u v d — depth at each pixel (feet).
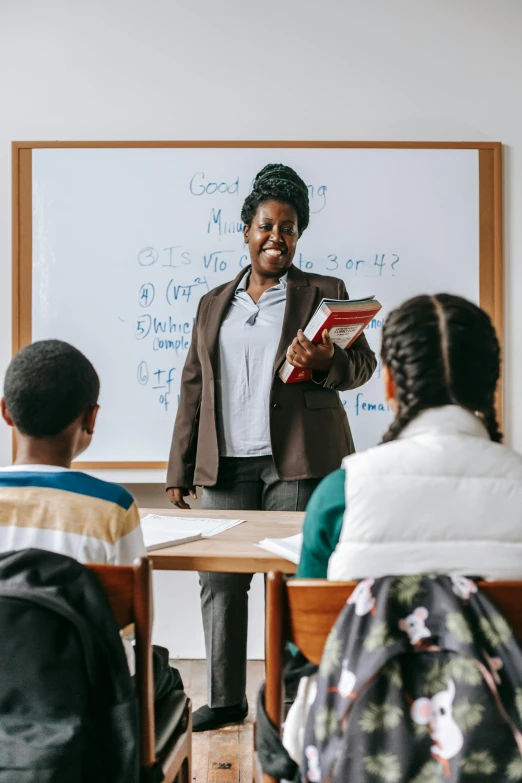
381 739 2.54
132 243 8.20
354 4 8.23
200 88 8.21
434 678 2.57
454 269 8.23
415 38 8.24
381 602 2.62
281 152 8.18
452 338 2.94
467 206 8.20
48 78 8.21
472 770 2.50
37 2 8.21
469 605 2.62
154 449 8.24
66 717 2.88
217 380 6.81
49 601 2.83
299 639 2.86
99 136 8.21
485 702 2.49
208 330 6.95
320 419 6.56
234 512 5.44
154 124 8.21
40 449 3.51
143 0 8.22
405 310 3.06
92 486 3.36
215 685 6.63
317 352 5.95
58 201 8.18
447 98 8.23
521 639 2.67
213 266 8.21
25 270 8.20
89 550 3.22
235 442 6.68
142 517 5.16
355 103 8.23
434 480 2.76
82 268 8.21
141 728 3.18
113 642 2.93
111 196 8.20
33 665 2.85
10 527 3.22
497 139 8.26
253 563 3.92
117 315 8.23
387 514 2.74
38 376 3.41
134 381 8.24
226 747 6.28
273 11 8.23
